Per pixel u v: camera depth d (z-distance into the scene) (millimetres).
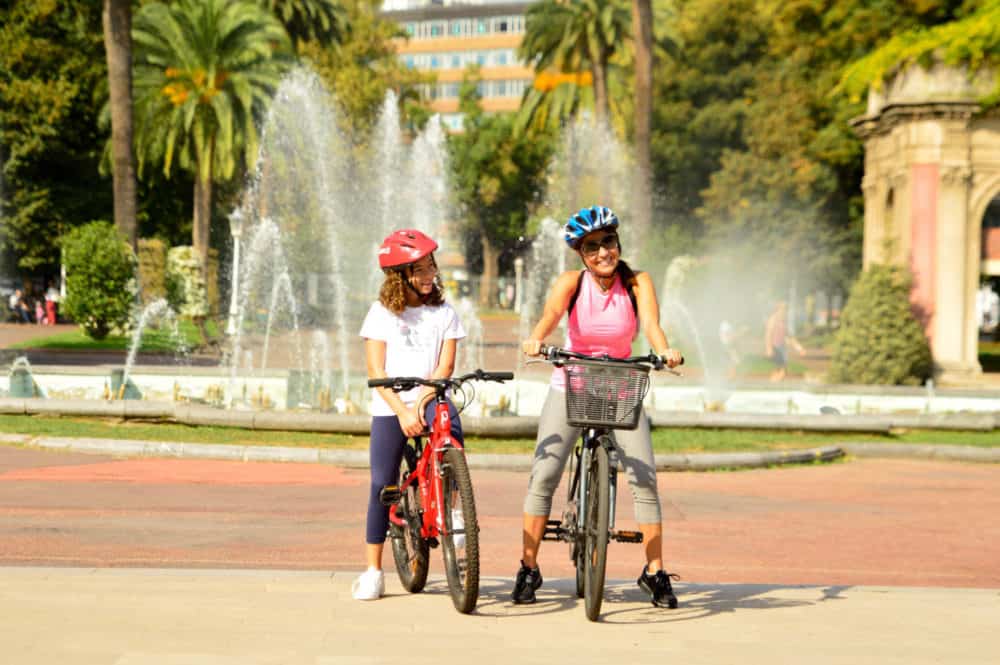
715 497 13633
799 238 59844
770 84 64438
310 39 70812
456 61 159625
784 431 19609
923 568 9531
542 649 6004
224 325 52125
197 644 5906
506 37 157250
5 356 37656
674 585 7855
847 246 60719
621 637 6320
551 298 7074
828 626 6684
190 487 13023
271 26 58062
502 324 81188
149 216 72125
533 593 7141
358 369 30578
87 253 44500
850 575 9141
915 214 32875
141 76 57469
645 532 7055
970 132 32688
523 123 74438
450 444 6867
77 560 8773
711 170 71562
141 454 15602
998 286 64375
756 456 16516
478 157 109500
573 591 7598
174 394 21359
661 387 24391
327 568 8766
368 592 7113
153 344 43625
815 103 59969
